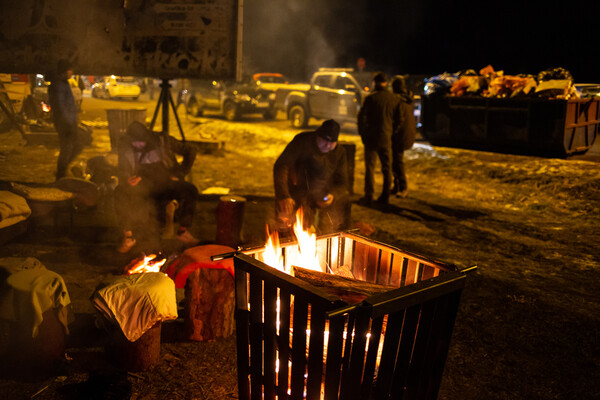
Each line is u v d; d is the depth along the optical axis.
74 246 5.09
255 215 6.60
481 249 5.66
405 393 2.17
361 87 14.42
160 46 7.01
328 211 4.43
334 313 1.78
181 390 2.98
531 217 7.02
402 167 7.83
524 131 9.43
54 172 8.28
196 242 5.26
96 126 14.30
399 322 1.97
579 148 9.59
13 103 12.45
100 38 6.95
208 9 6.92
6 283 2.96
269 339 2.16
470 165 9.31
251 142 12.81
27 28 6.88
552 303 4.31
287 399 2.14
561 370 3.35
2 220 4.65
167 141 4.96
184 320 3.46
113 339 3.10
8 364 3.04
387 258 2.60
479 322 3.94
